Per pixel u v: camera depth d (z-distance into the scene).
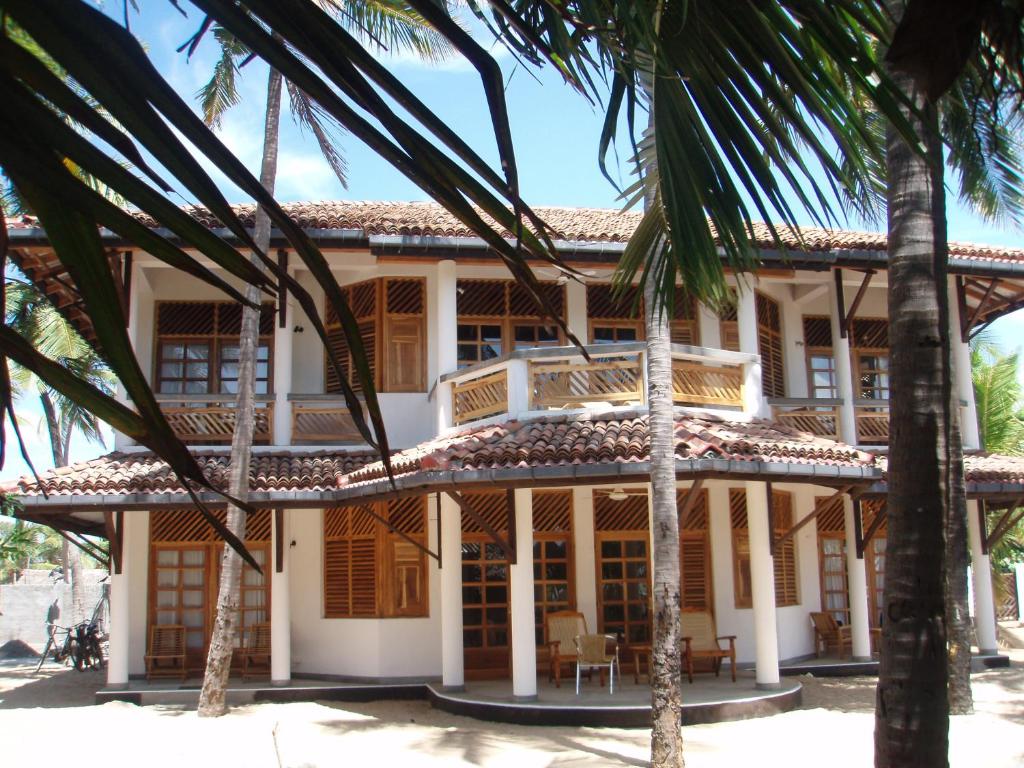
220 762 9.43
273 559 14.77
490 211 1.60
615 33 2.55
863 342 18.12
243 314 13.25
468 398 14.22
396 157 1.49
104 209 1.25
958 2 2.15
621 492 15.22
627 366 12.95
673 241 3.45
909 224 5.93
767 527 13.24
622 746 10.50
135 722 11.95
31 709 13.51
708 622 14.30
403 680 14.72
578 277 1.76
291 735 11.10
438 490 12.02
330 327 16.25
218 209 1.37
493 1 1.89
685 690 13.02
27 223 12.43
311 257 1.47
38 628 28.44
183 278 16.39
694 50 2.73
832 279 16.11
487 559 15.44
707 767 9.47
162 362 16.17
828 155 2.70
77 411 24.25
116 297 1.32
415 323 15.90
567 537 15.59
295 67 1.40
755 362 13.92
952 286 17.38
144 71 1.24
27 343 1.30
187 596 15.62
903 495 5.45
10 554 23.56
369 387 1.52
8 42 1.18
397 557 15.15
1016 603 29.97
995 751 9.99
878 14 2.61
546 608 15.35
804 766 9.46
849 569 16.25
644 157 5.97
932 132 2.33
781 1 2.48
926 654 5.21
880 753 5.25
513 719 11.98
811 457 12.09
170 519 15.70
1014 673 16.17
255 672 15.41
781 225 15.32
